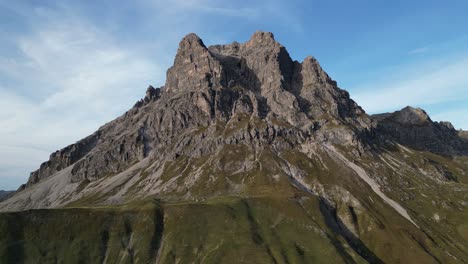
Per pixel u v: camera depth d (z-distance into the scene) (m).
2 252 193.88
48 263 196.12
